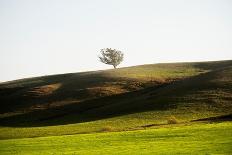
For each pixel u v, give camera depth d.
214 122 54.75
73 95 96.94
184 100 72.50
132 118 64.81
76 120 74.69
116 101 88.94
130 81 104.75
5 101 100.38
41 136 57.50
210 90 77.06
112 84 102.81
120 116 68.69
